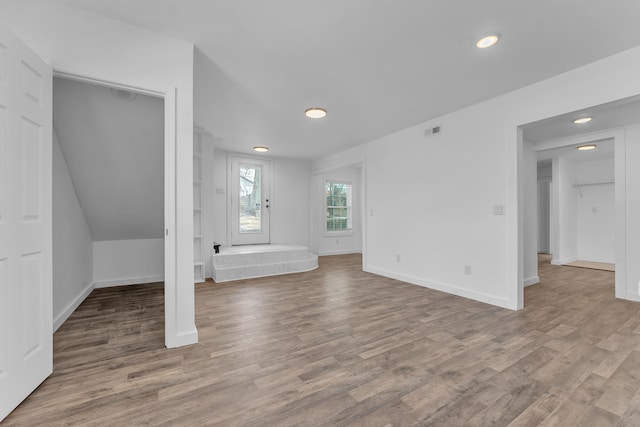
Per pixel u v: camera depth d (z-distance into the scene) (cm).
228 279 449
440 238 383
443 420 140
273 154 619
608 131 378
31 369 160
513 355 205
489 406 150
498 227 318
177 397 158
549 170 712
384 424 137
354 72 262
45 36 178
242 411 147
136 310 309
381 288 398
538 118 281
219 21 195
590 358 201
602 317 283
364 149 521
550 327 257
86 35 187
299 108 351
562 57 237
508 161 306
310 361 198
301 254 559
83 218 357
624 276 349
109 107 274
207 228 473
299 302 335
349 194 794
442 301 336
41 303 170
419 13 185
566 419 140
